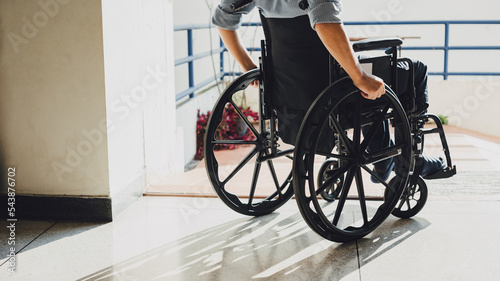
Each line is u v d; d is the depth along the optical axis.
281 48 2.29
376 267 2.15
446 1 9.89
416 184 2.56
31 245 2.43
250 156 2.63
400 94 2.54
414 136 2.51
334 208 2.85
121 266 2.21
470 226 2.57
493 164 4.22
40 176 2.73
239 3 2.40
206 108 6.06
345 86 2.18
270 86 2.46
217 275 2.11
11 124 2.69
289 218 2.73
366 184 3.44
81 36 2.59
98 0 2.55
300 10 2.15
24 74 2.64
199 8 7.85
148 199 3.09
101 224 2.69
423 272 2.10
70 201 2.72
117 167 2.81
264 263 2.21
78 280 2.08
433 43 9.94
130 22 2.97
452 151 4.80
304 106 2.35
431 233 2.49
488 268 2.13
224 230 2.59
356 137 2.31
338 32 2.04
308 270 2.14
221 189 2.59
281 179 3.82
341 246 2.37
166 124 3.74
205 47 7.72
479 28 9.90
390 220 2.67
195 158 5.43
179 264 2.22
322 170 2.82
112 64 2.71
